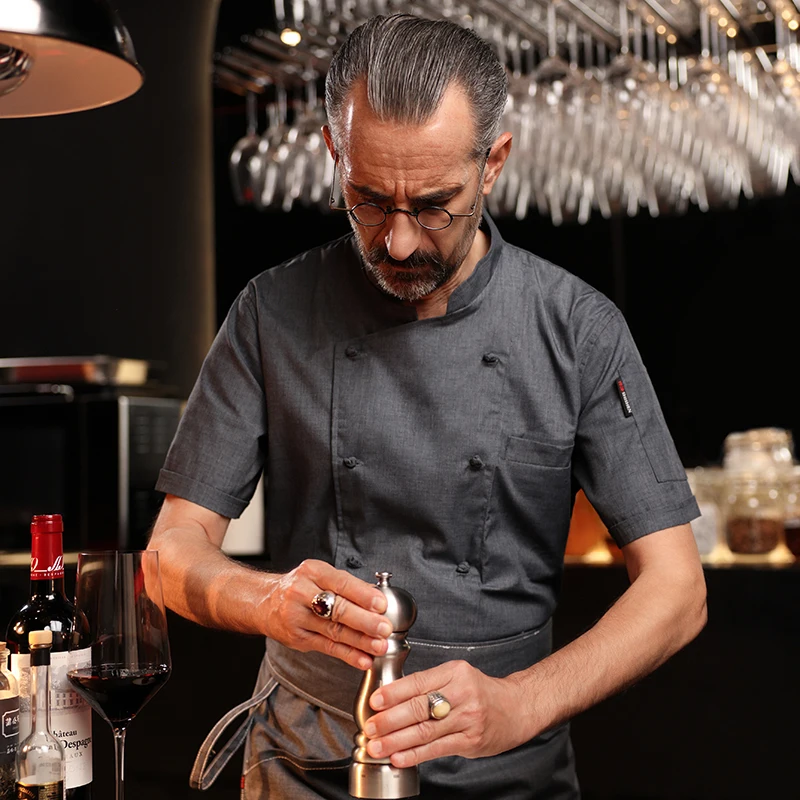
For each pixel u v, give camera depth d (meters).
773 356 3.52
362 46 1.15
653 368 3.66
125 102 3.45
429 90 1.10
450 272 1.21
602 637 1.17
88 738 1.03
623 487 1.33
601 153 2.91
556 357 1.35
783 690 2.31
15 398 2.93
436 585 1.32
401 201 1.13
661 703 2.39
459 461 1.33
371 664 0.98
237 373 1.42
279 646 1.39
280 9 2.62
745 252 3.54
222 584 1.18
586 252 3.71
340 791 1.29
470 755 0.99
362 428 1.34
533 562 1.38
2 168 3.49
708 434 3.60
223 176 3.62
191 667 2.50
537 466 1.34
